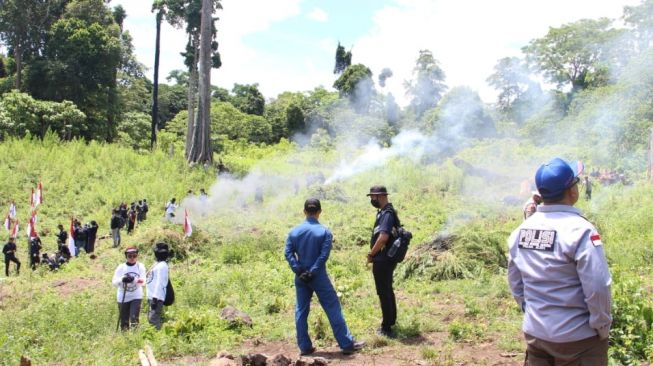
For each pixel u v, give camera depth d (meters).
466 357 5.85
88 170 30.95
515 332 6.59
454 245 10.77
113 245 19.86
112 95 50.62
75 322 8.57
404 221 19.45
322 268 6.23
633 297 6.09
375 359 5.96
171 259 15.90
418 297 8.93
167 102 82.75
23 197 26.89
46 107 41.38
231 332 7.32
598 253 2.91
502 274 10.04
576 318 2.97
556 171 3.15
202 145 36.59
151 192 28.67
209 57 36.94
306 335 6.28
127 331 7.59
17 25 48.16
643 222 13.94
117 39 49.94
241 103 84.56
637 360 5.31
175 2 41.62
